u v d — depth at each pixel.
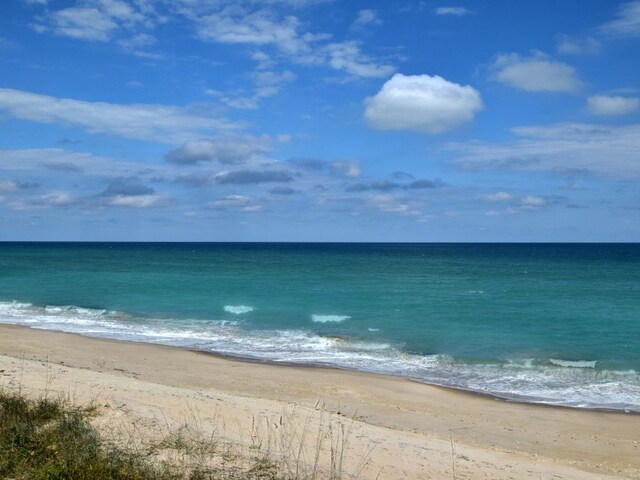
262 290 44.16
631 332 27.44
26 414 7.90
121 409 9.30
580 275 64.19
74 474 6.04
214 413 10.33
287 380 17.22
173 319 29.86
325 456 8.67
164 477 6.30
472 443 12.23
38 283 48.25
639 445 12.71
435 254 136.88
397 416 14.11
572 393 17.20
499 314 32.75
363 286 48.44
